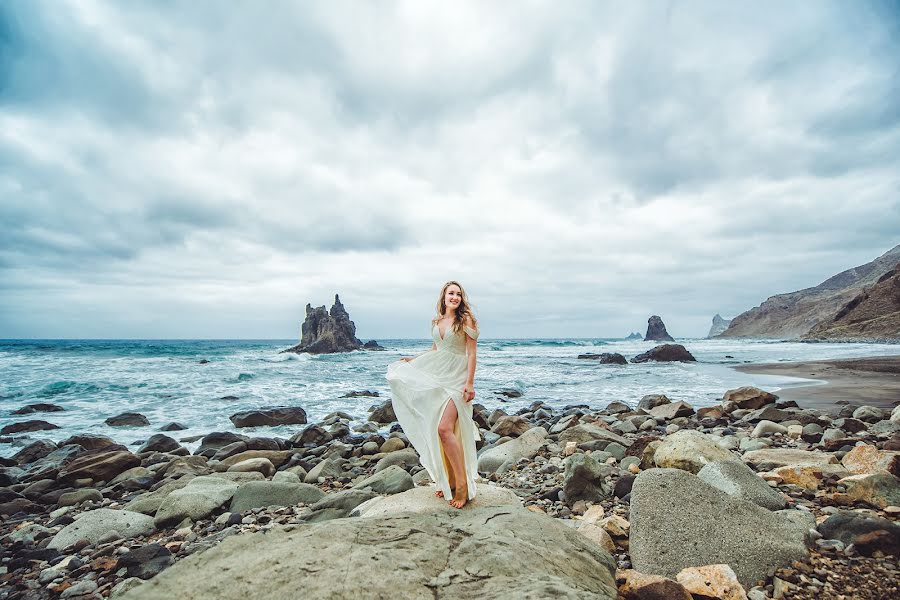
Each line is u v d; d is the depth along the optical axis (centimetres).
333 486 745
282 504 584
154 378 2353
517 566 255
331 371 2972
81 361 3331
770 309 17250
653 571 326
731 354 4600
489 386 2127
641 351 5916
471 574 245
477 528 305
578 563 288
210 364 3344
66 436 1197
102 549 475
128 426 1304
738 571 317
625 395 1850
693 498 370
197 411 1552
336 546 262
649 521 358
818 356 3788
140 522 536
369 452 987
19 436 1198
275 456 905
